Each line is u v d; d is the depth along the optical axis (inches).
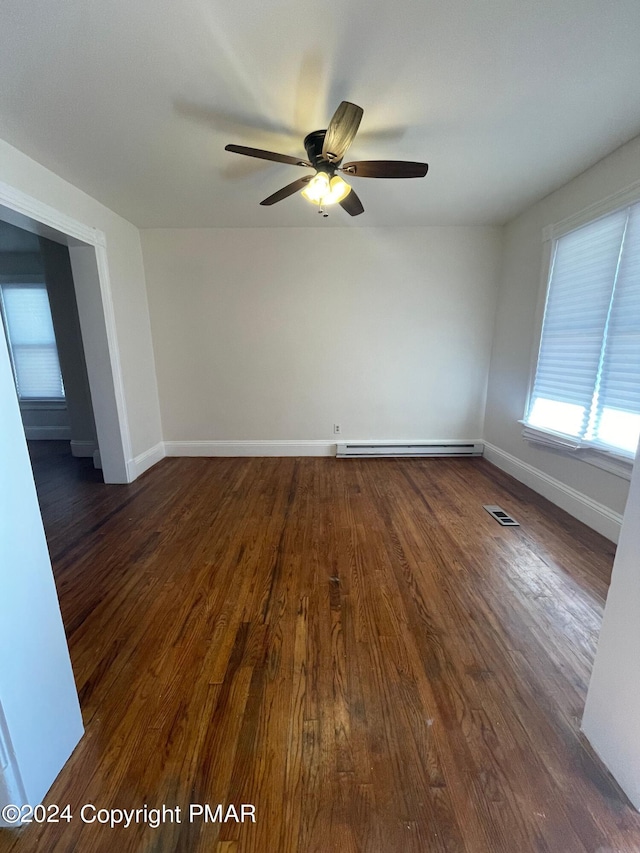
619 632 39.8
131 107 71.2
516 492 123.3
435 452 161.8
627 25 53.4
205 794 39.8
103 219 120.0
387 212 129.7
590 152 89.7
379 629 63.2
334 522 102.5
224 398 160.6
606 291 93.4
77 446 169.5
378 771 41.8
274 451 165.0
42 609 39.6
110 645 60.0
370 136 82.4
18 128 77.2
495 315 152.3
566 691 51.9
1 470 34.4
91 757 43.3
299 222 139.1
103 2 49.6
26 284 184.4
